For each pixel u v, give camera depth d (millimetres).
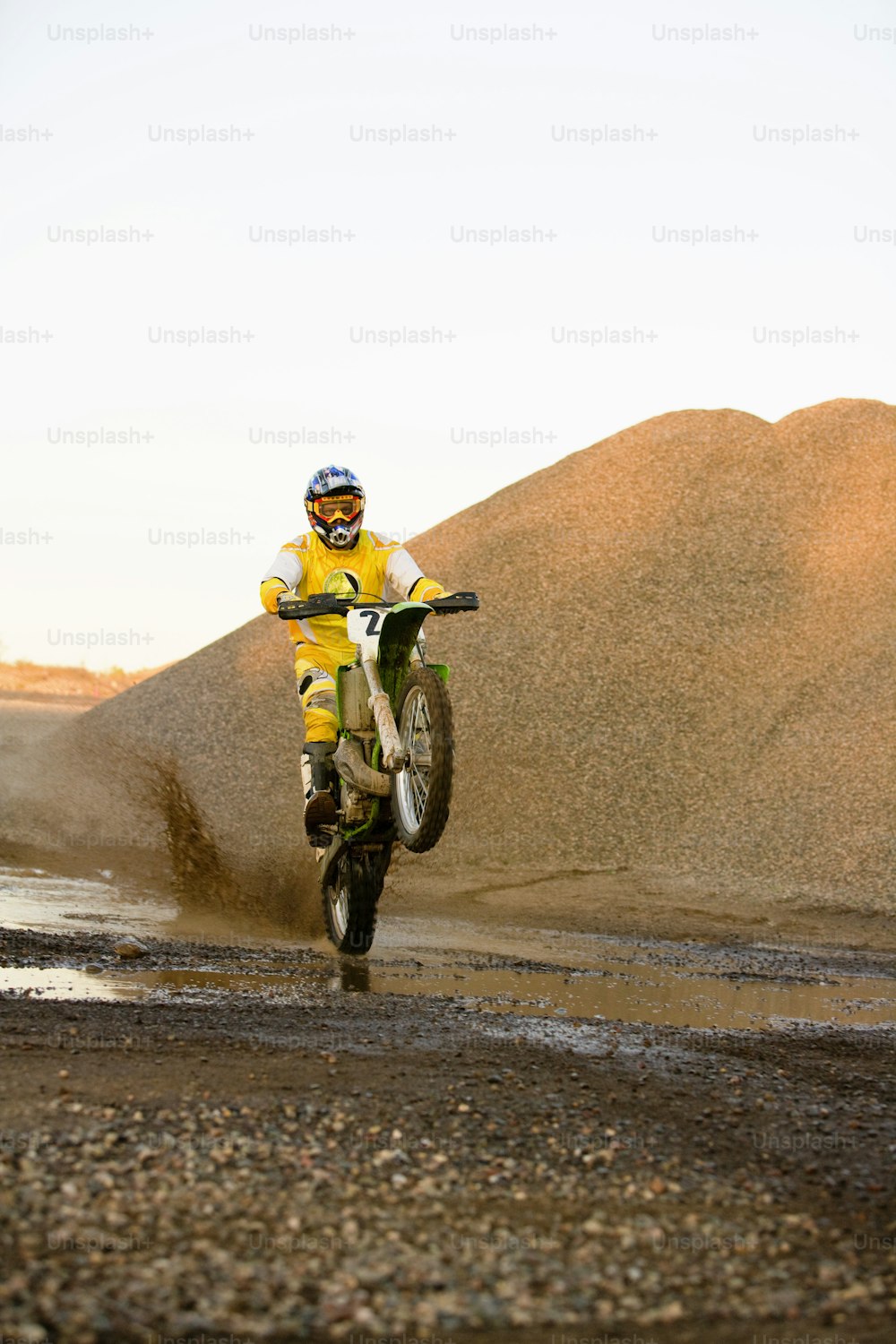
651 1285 3322
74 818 19703
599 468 32281
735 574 27422
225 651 27891
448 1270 3314
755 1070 5883
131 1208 3510
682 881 18562
